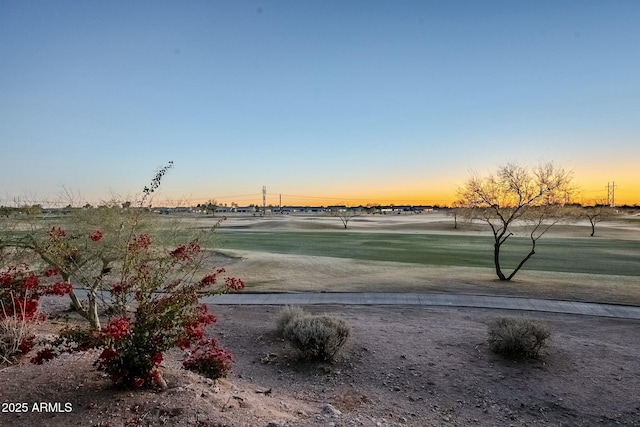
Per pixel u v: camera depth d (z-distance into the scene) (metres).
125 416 5.08
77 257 11.13
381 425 6.11
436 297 17.03
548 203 23.16
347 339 10.42
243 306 15.51
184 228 16.88
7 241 11.10
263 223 98.25
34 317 8.38
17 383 6.07
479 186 24.92
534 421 6.93
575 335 11.85
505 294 17.73
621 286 19.70
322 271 24.12
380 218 131.25
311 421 5.83
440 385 8.35
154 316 5.95
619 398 7.82
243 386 7.91
